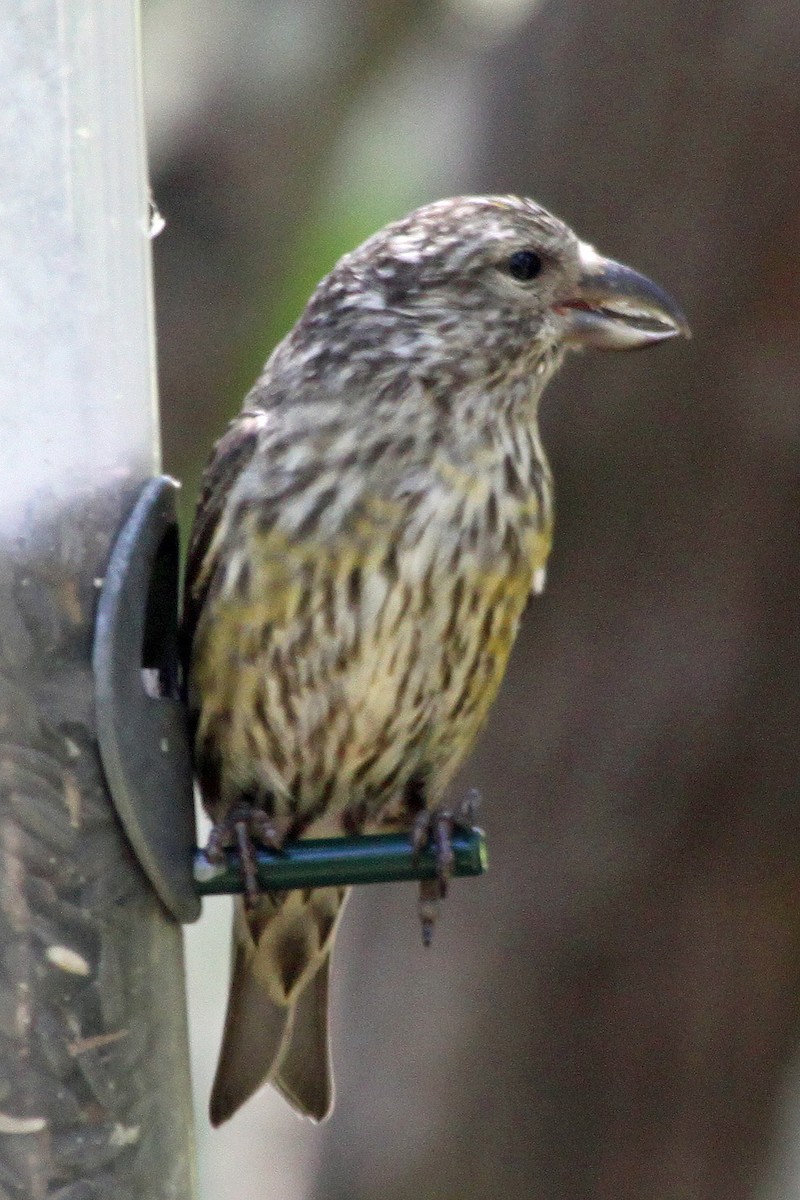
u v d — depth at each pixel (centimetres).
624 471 1195
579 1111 1209
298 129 1280
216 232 1275
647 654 1198
